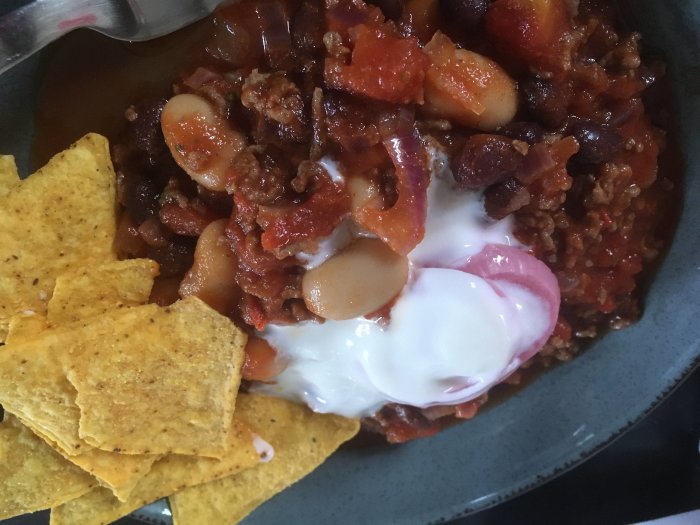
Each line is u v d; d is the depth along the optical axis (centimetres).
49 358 18
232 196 18
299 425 21
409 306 19
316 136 17
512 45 17
